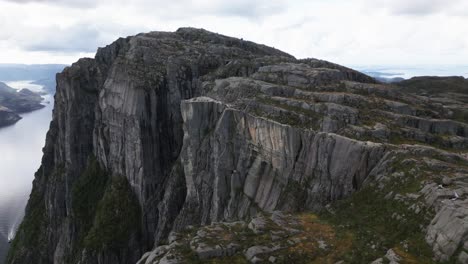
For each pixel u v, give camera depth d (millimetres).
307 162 65812
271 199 70875
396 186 51969
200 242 49500
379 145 59156
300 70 92188
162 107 125250
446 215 40125
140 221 124062
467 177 47000
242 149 79938
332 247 47188
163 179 125250
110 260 118688
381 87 84000
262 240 49875
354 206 54781
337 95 76688
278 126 69688
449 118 76938
